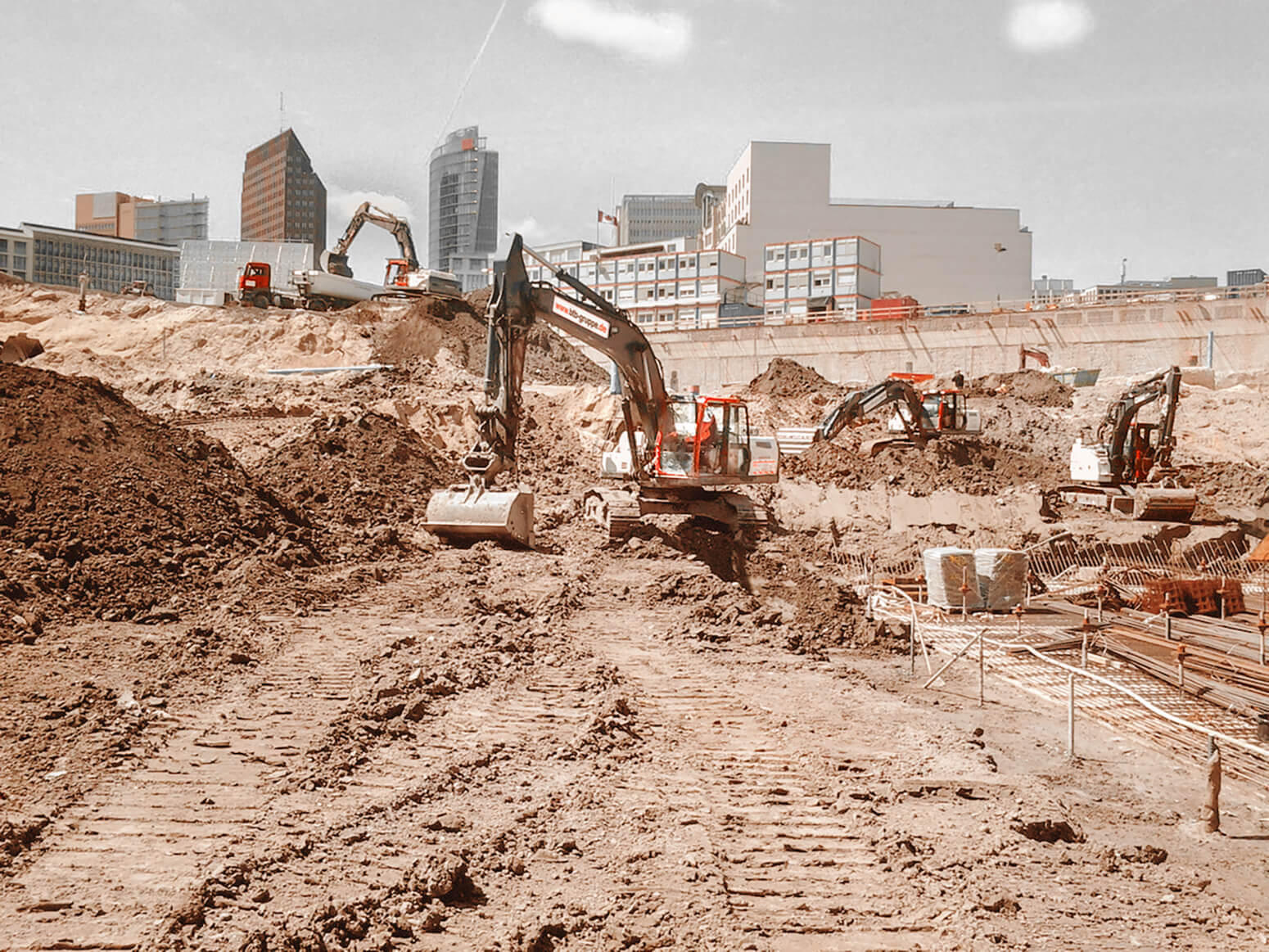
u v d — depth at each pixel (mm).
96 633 14828
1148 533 32438
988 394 55562
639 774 10773
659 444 26672
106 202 199625
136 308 51906
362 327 51094
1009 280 96750
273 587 17938
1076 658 17953
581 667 14641
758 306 93250
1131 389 36531
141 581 16953
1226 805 11328
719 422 26641
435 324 50000
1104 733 13789
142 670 13281
